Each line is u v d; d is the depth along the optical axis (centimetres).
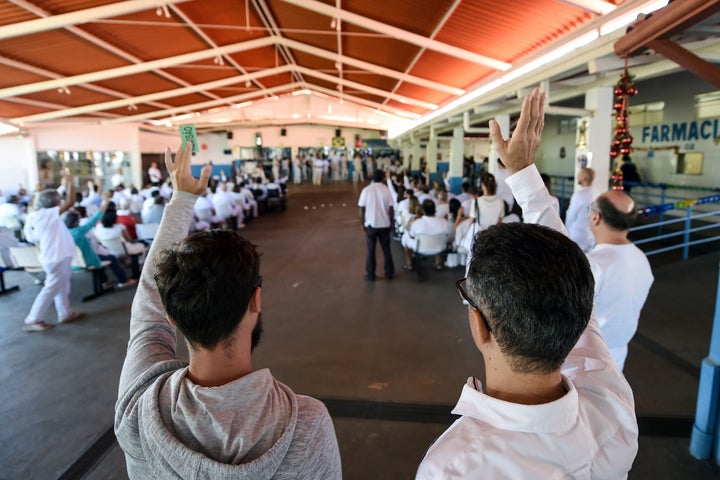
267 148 2633
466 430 77
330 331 437
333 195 1962
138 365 101
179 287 85
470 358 373
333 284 602
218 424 79
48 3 575
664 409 288
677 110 887
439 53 726
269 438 81
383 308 502
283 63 1228
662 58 446
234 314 86
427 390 321
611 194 206
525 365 75
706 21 318
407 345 400
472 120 1100
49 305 494
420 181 1042
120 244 616
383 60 888
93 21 662
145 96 1183
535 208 112
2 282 589
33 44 716
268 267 706
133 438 88
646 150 979
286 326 454
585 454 75
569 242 80
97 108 1180
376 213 599
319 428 88
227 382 88
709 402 236
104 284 625
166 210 124
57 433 279
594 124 576
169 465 79
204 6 698
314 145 2577
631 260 202
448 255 682
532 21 496
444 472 72
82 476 240
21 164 1343
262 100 1777
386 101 1409
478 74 784
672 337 396
